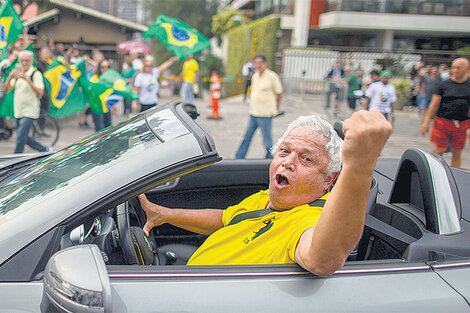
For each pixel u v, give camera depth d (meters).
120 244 1.76
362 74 11.47
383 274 1.46
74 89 6.53
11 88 5.59
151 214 2.09
